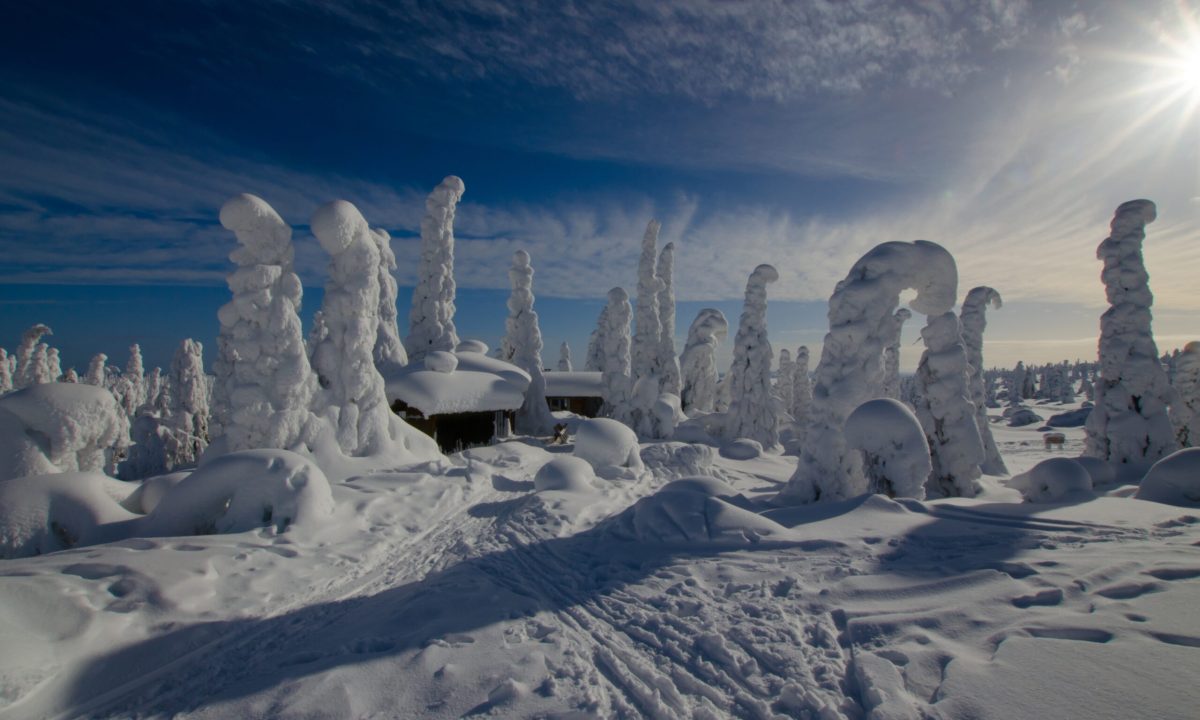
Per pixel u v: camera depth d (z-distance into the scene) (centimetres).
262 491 971
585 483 1505
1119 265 1728
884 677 417
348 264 1638
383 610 664
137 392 4472
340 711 438
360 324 1617
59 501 875
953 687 389
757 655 487
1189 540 687
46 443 1028
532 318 3328
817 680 437
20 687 459
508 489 1555
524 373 2755
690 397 3706
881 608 551
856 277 1245
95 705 475
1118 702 355
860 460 1171
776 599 606
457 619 612
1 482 887
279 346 1407
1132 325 1703
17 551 812
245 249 1409
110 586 635
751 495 1423
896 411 1116
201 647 575
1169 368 5938
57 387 1075
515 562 856
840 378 1207
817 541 782
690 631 548
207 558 759
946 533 789
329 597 729
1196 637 422
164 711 462
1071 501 985
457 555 920
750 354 2881
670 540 876
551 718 417
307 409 1477
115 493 1073
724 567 720
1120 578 553
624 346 3186
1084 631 448
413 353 2902
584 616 618
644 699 437
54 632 530
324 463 1441
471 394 2330
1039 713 354
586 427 1988
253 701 464
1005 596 540
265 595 709
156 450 2445
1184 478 995
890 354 3284
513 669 491
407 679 481
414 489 1328
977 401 2419
